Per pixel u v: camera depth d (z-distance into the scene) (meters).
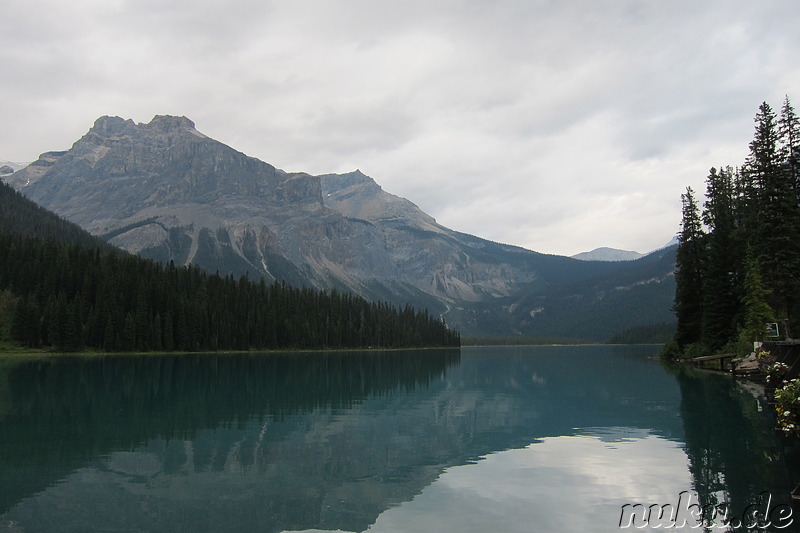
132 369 85.38
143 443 29.78
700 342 88.19
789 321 64.31
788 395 19.97
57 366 90.25
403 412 40.94
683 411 37.97
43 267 147.12
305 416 39.09
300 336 187.00
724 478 21.41
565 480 22.00
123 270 154.75
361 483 22.25
